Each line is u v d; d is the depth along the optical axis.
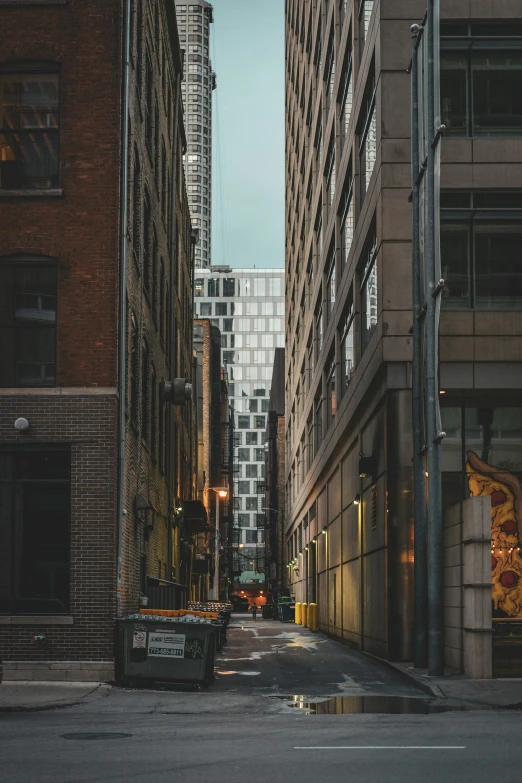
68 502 19.05
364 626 28.16
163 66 31.89
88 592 18.52
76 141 19.92
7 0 20.23
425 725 11.93
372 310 26.33
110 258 19.58
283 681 19.09
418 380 20.62
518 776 7.82
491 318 23.23
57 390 19.11
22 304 19.62
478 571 18.12
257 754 9.38
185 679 17.38
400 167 24.03
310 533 55.88
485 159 23.56
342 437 34.88
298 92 61.38
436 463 18.48
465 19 23.88
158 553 29.64
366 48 27.25
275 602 79.12
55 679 18.14
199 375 70.06
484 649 17.95
